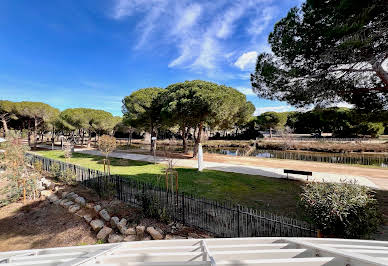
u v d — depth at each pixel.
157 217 5.08
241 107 18.36
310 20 5.78
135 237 4.41
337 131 30.66
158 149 25.89
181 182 9.03
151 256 1.85
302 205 4.23
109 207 5.92
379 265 1.30
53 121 27.16
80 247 2.11
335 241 2.11
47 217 5.98
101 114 29.38
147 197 5.50
